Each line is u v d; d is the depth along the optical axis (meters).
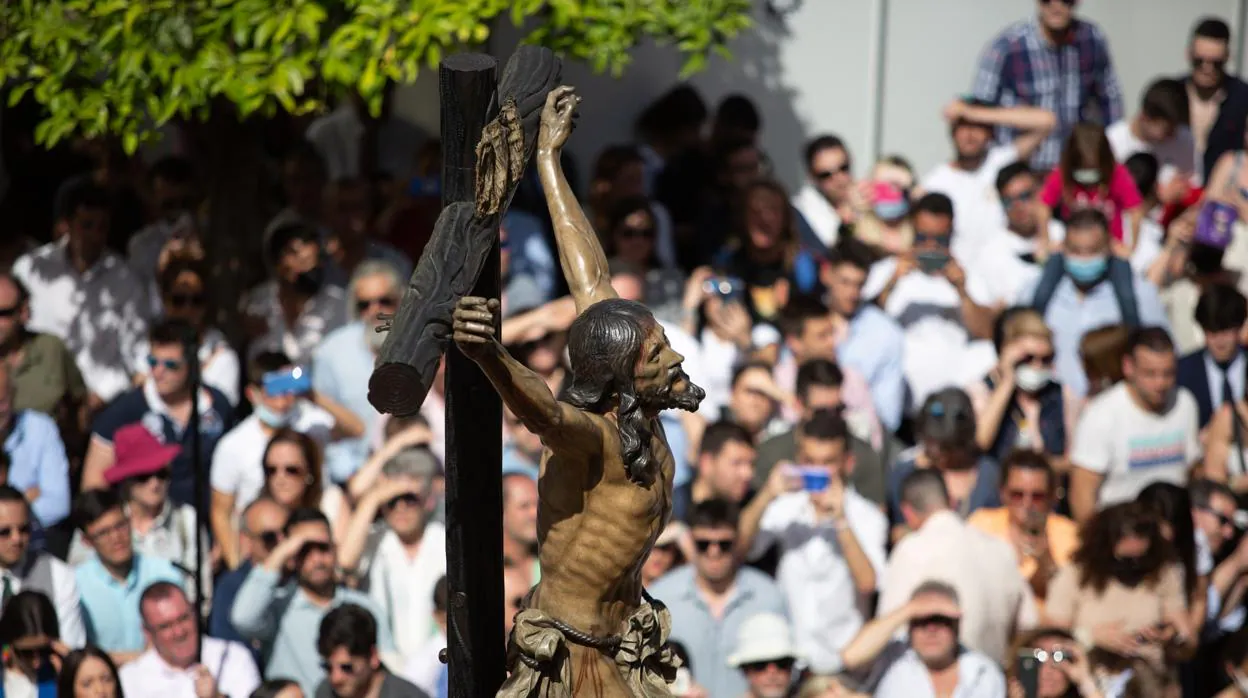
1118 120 41.97
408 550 25.98
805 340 31.00
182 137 37.53
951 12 43.28
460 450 10.51
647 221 32.81
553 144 11.55
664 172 37.47
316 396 29.20
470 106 10.11
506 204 10.16
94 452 28.16
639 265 32.84
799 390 28.94
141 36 27.38
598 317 10.31
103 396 32.22
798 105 42.62
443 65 10.16
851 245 32.88
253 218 32.78
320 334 31.81
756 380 29.44
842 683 25.22
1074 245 33.12
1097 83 41.62
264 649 25.00
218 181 32.16
